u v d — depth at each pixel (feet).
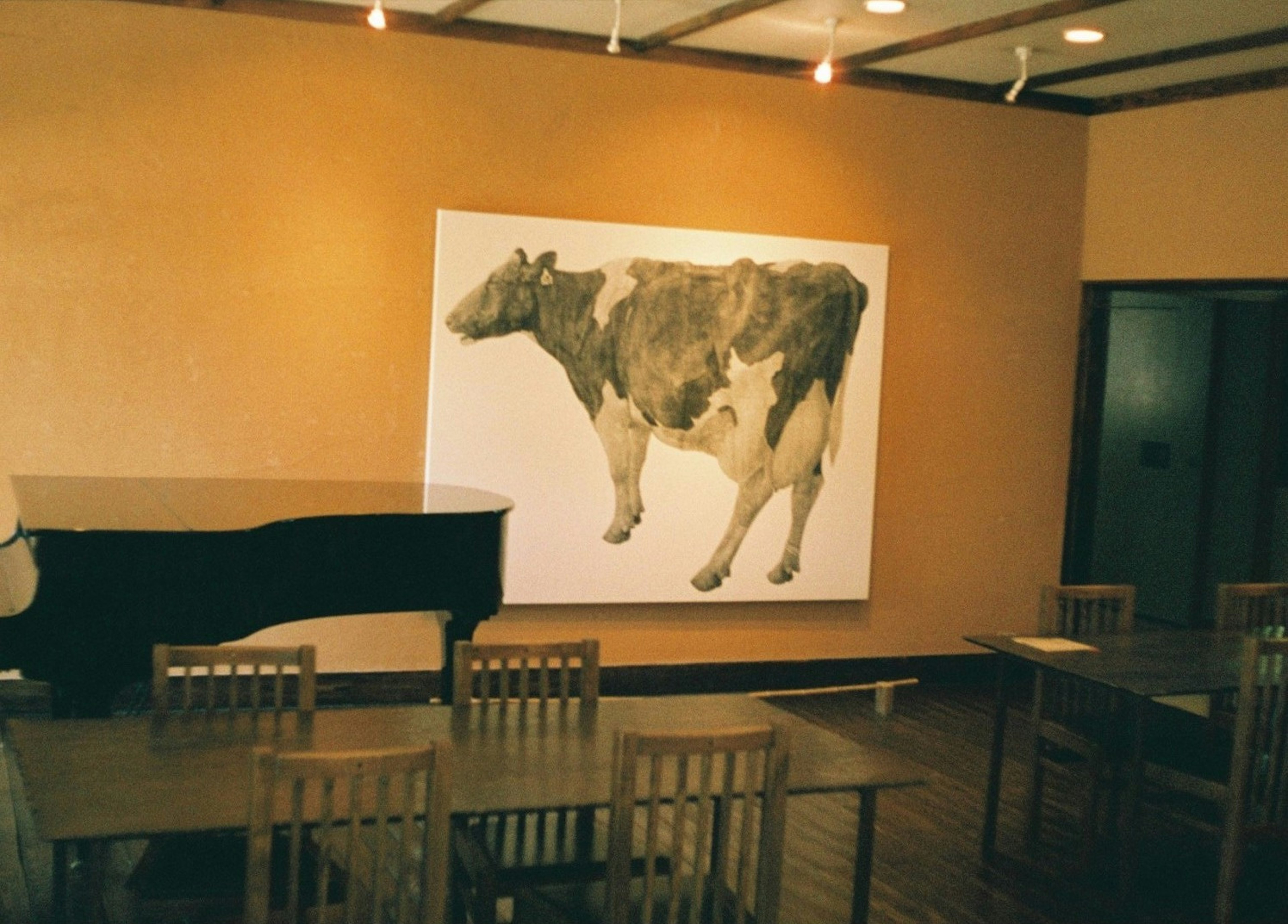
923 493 22.90
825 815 16.06
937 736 19.94
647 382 20.80
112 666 12.58
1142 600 27.91
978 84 22.49
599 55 20.39
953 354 22.90
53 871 12.52
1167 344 27.35
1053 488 23.81
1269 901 13.98
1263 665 12.53
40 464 18.49
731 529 21.44
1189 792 13.23
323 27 19.10
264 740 10.12
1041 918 13.21
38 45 18.01
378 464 19.90
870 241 22.18
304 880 9.78
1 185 18.02
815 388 21.74
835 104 21.75
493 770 9.72
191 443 19.06
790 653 22.22
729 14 17.87
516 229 19.99
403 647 20.03
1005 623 23.63
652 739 8.65
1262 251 21.15
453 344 19.84
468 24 19.67
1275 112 20.81
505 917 12.55
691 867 11.02
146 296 18.69
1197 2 16.63
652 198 20.89
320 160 19.26
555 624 20.86
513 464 20.25
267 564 13.47
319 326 19.45
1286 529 25.61
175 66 18.56
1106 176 23.21
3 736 17.38
